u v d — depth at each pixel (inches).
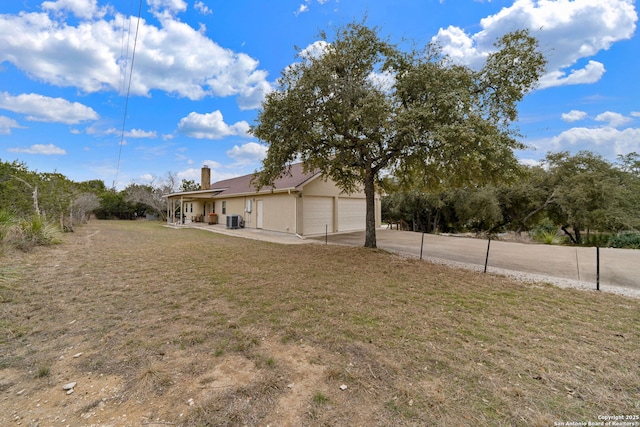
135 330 134.7
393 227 1083.3
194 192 849.5
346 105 306.2
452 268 282.7
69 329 135.4
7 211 386.3
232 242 464.1
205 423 76.3
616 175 719.7
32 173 502.9
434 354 114.0
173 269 262.4
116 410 81.6
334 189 642.2
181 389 90.8
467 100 280.2
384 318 151.6
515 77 307.0
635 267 288.5
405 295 192.9
